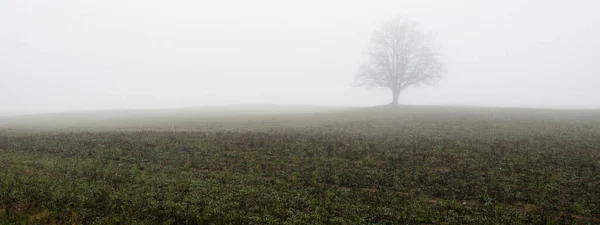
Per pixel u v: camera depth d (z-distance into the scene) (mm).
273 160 15656
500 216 9305
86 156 16594
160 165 14805
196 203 10156
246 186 11750
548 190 11141
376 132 25219
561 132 22578
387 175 13141
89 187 11445
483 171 13453
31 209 9805
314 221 8938
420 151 16938
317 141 20156
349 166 14539
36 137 22266
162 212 9414
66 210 9664
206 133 24188
